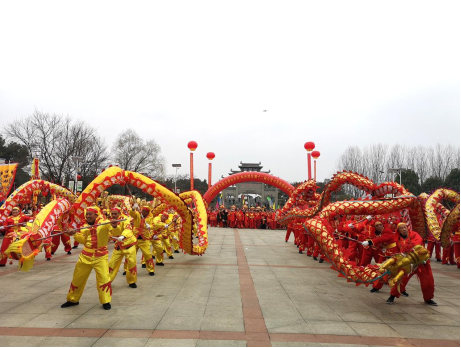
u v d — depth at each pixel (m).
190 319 4.69
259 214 25.77
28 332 4.15
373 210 7.17
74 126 33.06
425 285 5.73
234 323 4.56
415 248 5.55
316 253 10.50
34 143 28.62
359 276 5.74
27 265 4.91
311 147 16.86
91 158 32.53
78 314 4.86
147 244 7.79
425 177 30.36
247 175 21.25
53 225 5.52
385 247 6.70
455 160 29.53
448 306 5.70
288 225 15.85
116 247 6.52
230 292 6.22
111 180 7.31
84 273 5.15
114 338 3.98
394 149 33.03
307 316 4.95
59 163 29.67
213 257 10.56
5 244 8.65
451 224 8.72
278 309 5.25
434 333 4.39
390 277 5.82
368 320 4.86
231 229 24.44
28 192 10.70
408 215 7.88
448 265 10.37
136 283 6.91
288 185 20.41
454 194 10.62
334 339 4.10
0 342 3.83
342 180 9.64
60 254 10.96
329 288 6.82
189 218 9.14
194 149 16.91
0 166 15.73
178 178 68.31
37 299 5.64
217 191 21.64
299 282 7.28
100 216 5.55
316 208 10.77
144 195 41.88
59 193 11.28
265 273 8.16
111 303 5.43
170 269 8.49
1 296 5.83
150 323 4.51
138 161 40.75
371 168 32.91
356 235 8.80
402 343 4.04
